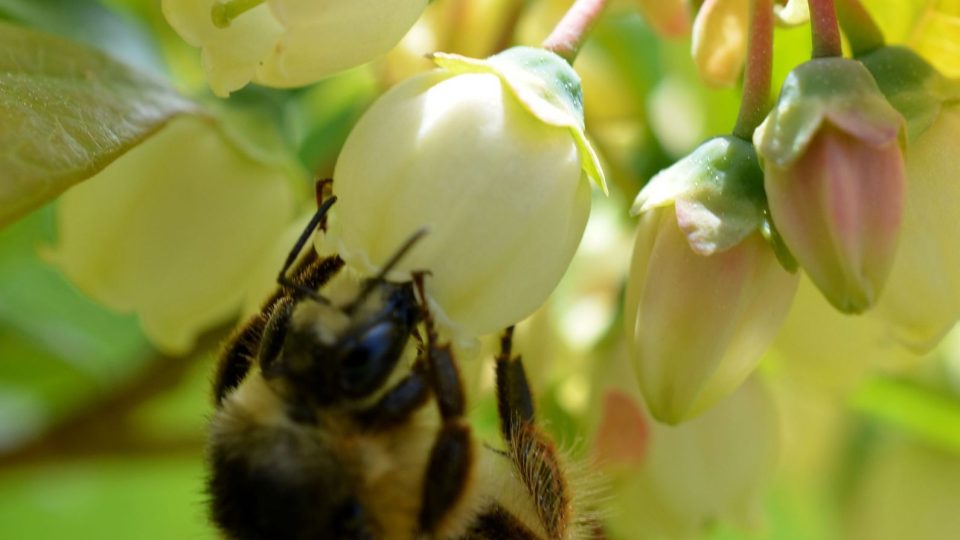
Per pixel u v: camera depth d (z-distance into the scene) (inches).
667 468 5.1
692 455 5.1
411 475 4.6
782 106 4.3
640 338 4.4
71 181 4.5
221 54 4.4
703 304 4.4
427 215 4.3
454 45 5.2
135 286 5.1
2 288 5.8
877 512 5.7
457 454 4.6
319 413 4.5
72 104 4.6
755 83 4.5
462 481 4.6
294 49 4.4
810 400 5.7
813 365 4.8
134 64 5.0
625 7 5.2
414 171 4.3
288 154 5.1
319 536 4.5
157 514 6.3
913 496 5.7
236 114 5.1
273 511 4.5
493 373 5.0
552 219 4.4
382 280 4.4
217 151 5.1
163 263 5.1
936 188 4.4
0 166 4.4
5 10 5.2
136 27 5.4
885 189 4.3
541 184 4.4
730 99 5.3
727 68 4.7
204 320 5.2
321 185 4.6
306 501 4.5
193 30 4.4
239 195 5.1
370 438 4.6
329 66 4.4
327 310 4.5
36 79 4.6
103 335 5.8
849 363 4.8
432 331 4.4
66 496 6.2
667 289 4.4
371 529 4.6
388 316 4.5
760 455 5.1
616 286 5.2
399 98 4.4
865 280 4.3
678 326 4.4
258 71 4.4
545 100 4.4
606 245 5.2
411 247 4.3
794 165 4.3
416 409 4.6
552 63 4.4
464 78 4.4
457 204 4.3
